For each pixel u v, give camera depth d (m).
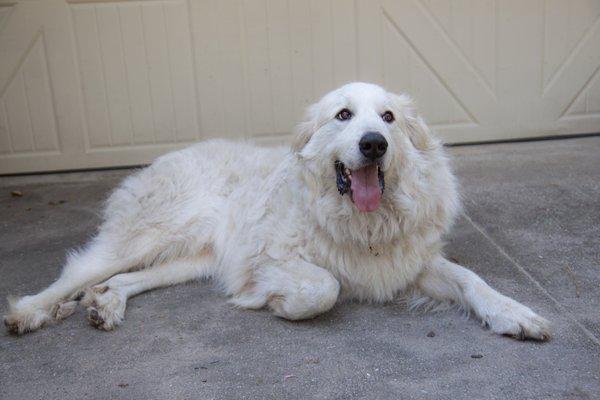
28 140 2.95
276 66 2.93
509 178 2.65
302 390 1.59
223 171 2.14
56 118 2.94
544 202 2.43
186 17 2.88
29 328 1.83
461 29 2.94
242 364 1.68
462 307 1.86
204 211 2.08
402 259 1.89
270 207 1.97
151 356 1.72
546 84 3.02
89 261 2.02
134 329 1.83
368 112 1.81
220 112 2.96
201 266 2.09
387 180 1.84
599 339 1.72
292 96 2.96
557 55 2.99
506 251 2.13
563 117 3.05
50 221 2.51
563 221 2.29
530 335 1.71
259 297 1.89
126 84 2.92
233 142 2.29
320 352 1.71
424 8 2.92
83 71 2.90
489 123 3.04
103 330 1.83
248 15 2.88
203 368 1.67
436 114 3.02
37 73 2.90
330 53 2.93
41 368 1.70
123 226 2.06
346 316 1.86
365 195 1.78
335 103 1.86
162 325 1.85
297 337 1.77
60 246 2.31
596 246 2.12
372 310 1.89
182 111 2.96
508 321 1.73
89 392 1.62
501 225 2.29
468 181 2.64
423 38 2.94
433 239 1.92
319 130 1.88
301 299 1.79
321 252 1.88
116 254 2.04
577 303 1.86
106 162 2.99
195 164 2.14
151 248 2.05
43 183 2.89
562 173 2.66
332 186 1.85
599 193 2.46
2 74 2.89
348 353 1.70
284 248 1.90
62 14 2.86
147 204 2.08
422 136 1.92
